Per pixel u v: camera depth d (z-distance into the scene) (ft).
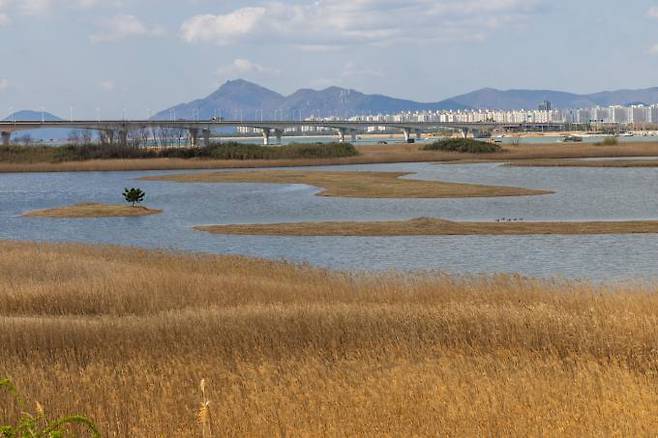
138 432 58.54
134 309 117.08
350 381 70.44
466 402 63.10
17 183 533.14
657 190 390.42
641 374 73.61
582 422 58.49
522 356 79.20
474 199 354.74
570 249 209.56
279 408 62.13
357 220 287.69
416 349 83.35
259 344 86.99
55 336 91.15
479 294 117.29
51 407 64.23
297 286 130.41
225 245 230.07
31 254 172.96
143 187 472.44
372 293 121.80
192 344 87.04
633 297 109.19
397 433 57.16
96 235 261.24
